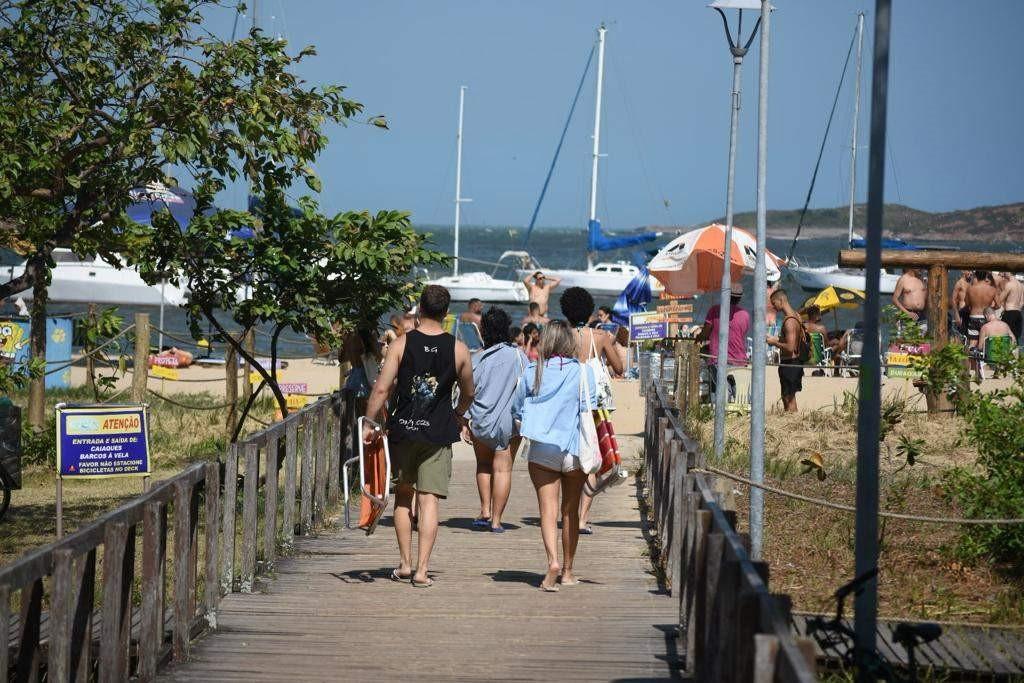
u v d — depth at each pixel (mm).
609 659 16781
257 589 20578
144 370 43062
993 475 24156
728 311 33812
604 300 151625
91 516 29562
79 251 27484
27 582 12086
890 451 32750
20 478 28406
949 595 21016
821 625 12477
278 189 29438
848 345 60188
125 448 24156
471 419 26203
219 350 83562
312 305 31062
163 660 15961
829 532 25547
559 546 24781
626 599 20312
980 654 17797
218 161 27188
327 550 24172
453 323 55438
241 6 26688
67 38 25562
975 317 53000
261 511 28484
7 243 27016
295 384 45531
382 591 20656
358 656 16750
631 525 27734
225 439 41312
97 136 26391
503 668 16266
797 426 38312
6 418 28125
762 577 11773
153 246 30328
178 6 25656
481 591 20766
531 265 151875
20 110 24250
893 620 19359
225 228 30625
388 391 20578
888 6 12430
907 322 38750
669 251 57656
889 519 26062
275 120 26281
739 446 35375
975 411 25609
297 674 15867
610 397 22625
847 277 141625
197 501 17484
